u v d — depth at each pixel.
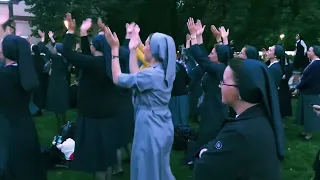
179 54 11.24
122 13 14.48
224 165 1.96
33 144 3.81
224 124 2.10
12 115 3.67
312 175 5.50
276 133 2.00
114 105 4.35
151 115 3.61
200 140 5.03
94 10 16.67
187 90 6.96
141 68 4.26
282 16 15.77
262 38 14.95
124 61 4.79
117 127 4.43
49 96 7.64
